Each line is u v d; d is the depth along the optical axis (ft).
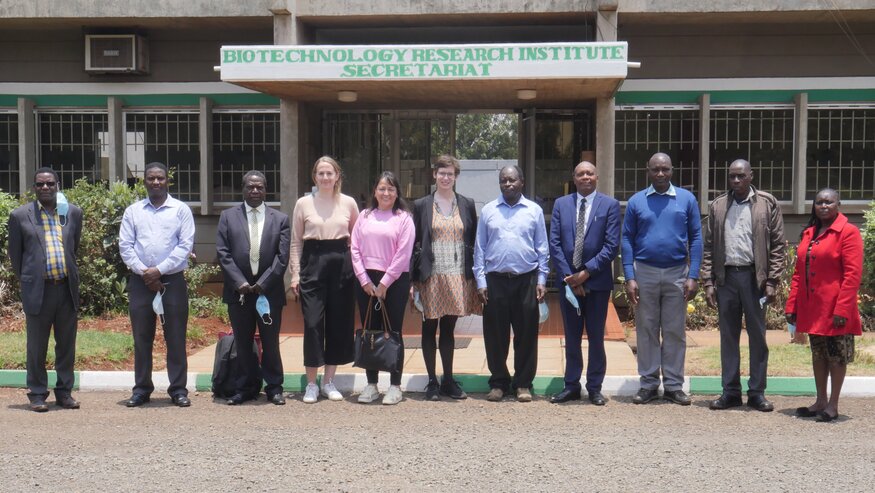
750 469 18.12
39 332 23.86
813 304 22.58
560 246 25.16
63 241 24.17
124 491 16.81
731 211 24.17
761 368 23.90
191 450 19.62
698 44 42.29
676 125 42.73
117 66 43.57
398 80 34.50
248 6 40.96
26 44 44.93
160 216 24.64
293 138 40.81
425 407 24.36
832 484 17.13
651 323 24.85
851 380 25.55
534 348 25.22
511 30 42.91
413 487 17.06
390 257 24.82
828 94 42.06
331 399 25.36
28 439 20.61
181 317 24.75
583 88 36.88
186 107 44.86
